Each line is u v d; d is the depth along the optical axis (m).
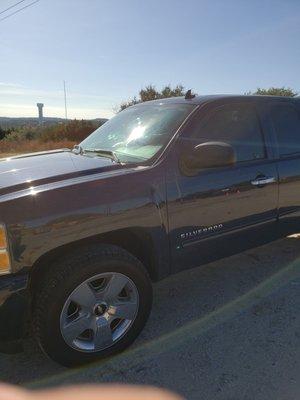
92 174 3.18
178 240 3.42
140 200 3.13
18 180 3.08
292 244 5.19
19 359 3.13
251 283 4.23
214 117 3.79
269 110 4.25
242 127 3.97
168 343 3.27
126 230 3.14
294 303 3.82
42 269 2.96
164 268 3.40
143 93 28.14
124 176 3.14
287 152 4.26
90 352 2.98
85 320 2.93
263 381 2.81
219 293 4.04
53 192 2.86
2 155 23.83
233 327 3.46
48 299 2.78
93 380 2.87
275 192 4.07
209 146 3.36
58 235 2.79
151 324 3.55
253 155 3.97
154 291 4.12
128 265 3.04
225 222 3.71
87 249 2.96
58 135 33.00
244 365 2.98
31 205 2.76
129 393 2.72
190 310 3.75
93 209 2.92
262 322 3.52
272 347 3.18
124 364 3.03
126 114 4.45
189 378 2.87
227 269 4.55
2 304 2.65
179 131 3.55
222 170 3.66
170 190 3.31
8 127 45.59
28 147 29.50
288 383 2.79
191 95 4.11
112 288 3.01
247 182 3.81
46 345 2.83
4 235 2.65
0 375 2.95
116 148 3.88
